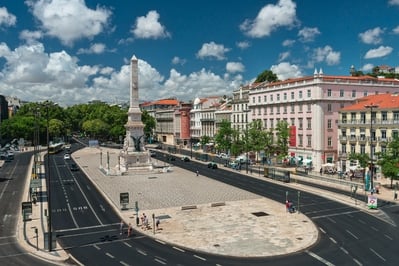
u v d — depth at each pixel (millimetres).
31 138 192875
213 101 172000
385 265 34344
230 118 143375
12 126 186375
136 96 104438
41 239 42969
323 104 97750
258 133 106188
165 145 192375
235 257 36812
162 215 52938
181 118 182875
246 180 84688
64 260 36469
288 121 109188
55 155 148750
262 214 52969
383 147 80438
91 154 153750
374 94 103375
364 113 85812
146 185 78000
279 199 63562
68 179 87500
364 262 35125
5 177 89875
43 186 78000
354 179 81562
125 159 100062
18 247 40250
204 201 61781
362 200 61906
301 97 103312
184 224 48281
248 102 130625
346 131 90500
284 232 44500
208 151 155750
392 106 79500
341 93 99812
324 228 46469
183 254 37750
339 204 59531
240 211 54812
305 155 102625
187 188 74000
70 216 53438
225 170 102375
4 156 132625
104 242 41781
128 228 46156
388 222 49125
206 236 43250
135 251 38781
